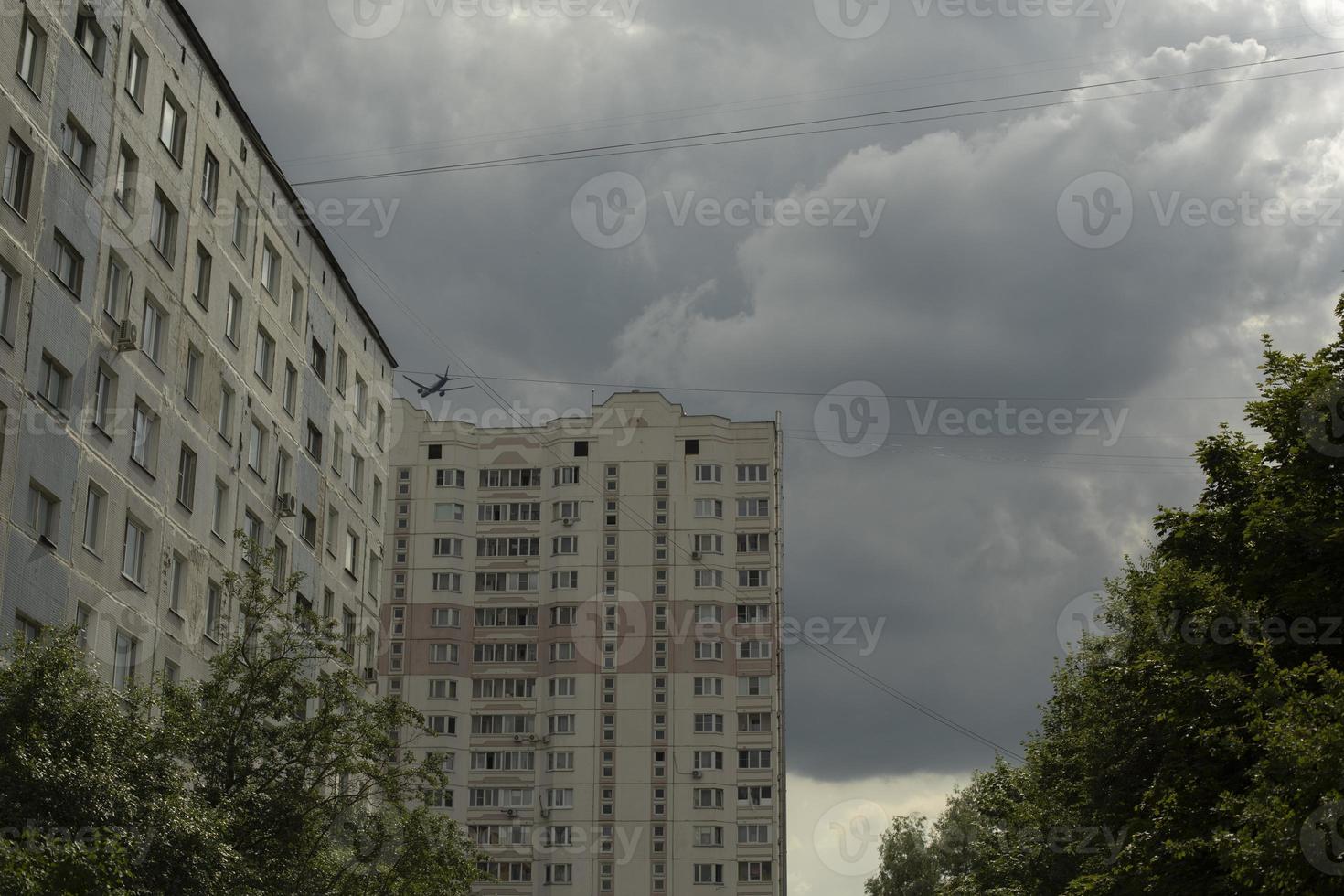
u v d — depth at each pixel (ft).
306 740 117.19
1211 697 97.91
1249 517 100.73
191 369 155.63
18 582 118.42
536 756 359.05
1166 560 111.96
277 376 180.65
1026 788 170.60
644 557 367.66
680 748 352.69
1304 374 105.60
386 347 229.45
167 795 93.76
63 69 127.44
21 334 119.96
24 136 120.67
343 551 205.26
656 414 376.89
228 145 165.27
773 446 375.04
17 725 86.28
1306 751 79.66
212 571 158.51
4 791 82.84
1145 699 107.34
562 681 360.69
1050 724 169.99
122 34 138.72
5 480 116.98
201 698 117.19
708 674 357.61
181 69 152.35
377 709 122.93
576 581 367.66
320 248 197.67
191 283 154.10
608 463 375.04
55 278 125.70
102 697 93.71
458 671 367.45
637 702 357.00
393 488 380.17
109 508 134.51
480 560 376.48
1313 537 95.91
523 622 371.76
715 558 366.22
